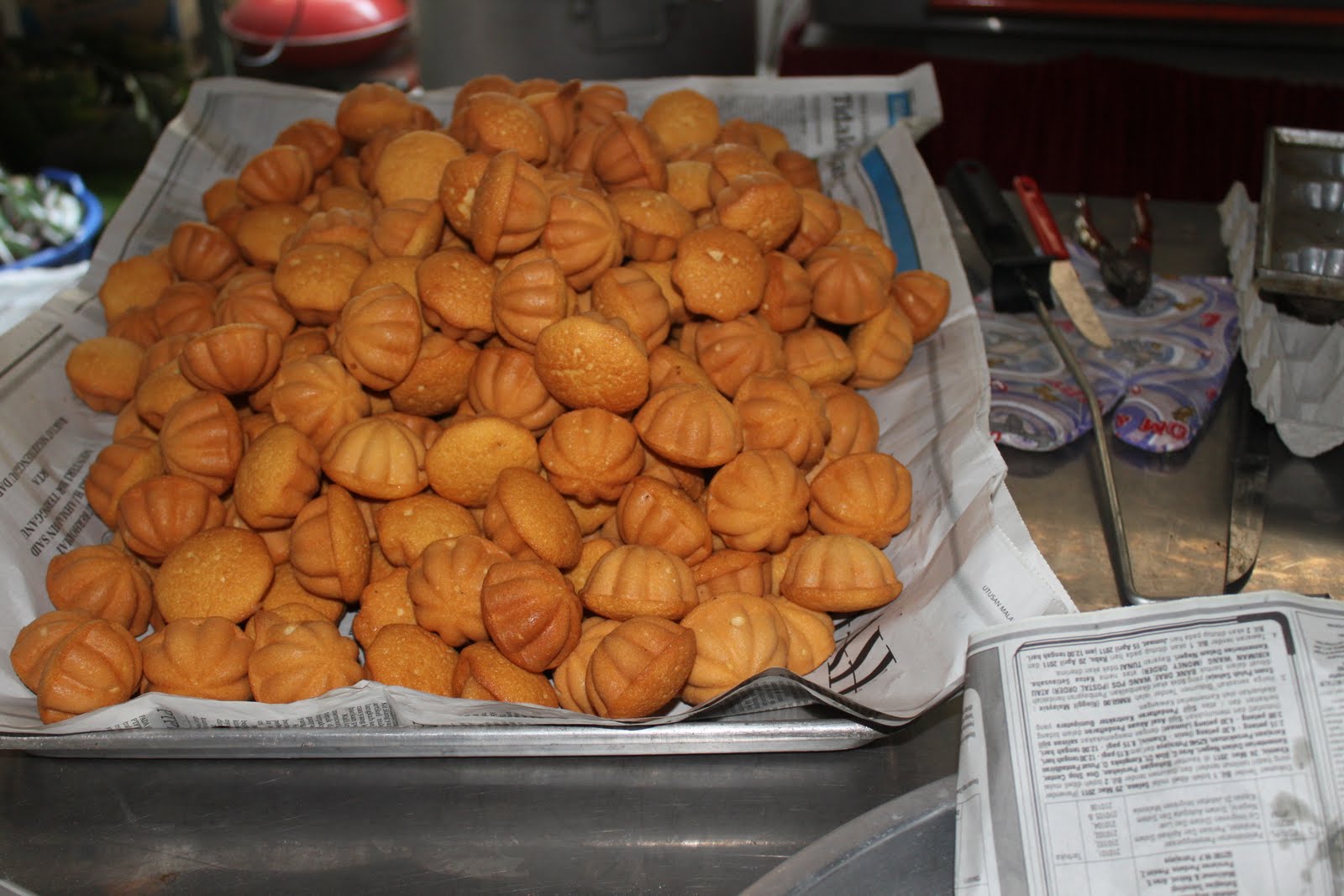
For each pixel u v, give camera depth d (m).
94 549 0.53
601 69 0.98
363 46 1.33
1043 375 0.63
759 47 1.51
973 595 0.48
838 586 0.51
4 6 1.56
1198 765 0.40
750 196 0.59
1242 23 1.00
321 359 0.57
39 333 0.64
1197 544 0.54
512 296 0.54
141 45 1.59
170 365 0.59
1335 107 0.99
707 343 0.59
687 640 0.46
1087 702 0.42
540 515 0.51
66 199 1.32
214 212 0.72
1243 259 0.69
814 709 0.46
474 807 0.44
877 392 0.63
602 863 0.43
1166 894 0.39
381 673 0.48
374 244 0.61
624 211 0.60
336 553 0.51
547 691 0.48
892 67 1.04
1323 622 0.41
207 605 0.51
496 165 0.56
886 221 0.71
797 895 0.40
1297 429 0.57
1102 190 1.05
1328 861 0.38
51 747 0.45
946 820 0.42
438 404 0.58
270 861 0.43
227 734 0.44
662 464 0.56
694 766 0.45
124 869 0.43
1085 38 1.03
